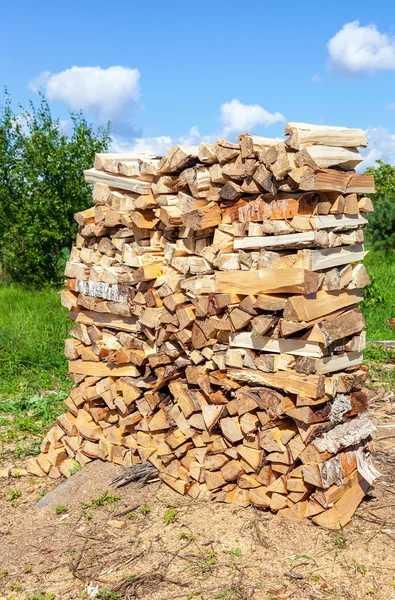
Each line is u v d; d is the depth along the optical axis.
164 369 4.80
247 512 4.38
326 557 3.86
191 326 4.60
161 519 4.44
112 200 4.98
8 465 5.91
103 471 5.15
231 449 4.43
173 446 4.72
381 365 8.73
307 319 3.82
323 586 3.61
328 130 3.92
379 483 4.94
